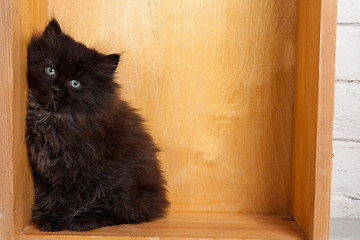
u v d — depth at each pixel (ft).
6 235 2.30
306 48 2.48
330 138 2.30
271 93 2.73
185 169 2.76
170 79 2.74
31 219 2.46
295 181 2.64
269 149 2.74
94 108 2.46
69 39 2.54
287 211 2.74
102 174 2.45
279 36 2.71
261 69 2.72
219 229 2.47
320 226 2.31
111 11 2.72
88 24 2.71
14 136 2.31
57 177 2.41
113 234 2.35
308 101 2.43
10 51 2.28
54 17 2.70
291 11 2.70
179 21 2.72
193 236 2.36
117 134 2.49
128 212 2.48
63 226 2.39
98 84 2.50
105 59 2.53
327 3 2.27
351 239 2.61
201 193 2.76
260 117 2.74
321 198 2.31
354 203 2.83
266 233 2.44
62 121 2.42
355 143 2.81
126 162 2.50
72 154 2.41
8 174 2.30
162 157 2.75
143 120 2.66
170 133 2.75
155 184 2.59
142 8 2.72
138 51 2.73
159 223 2.53
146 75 2.74
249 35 2.72
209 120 2.75
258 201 2.75
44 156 2.41
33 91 2.42
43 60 2.43
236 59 2.73
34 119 2.41
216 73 2.74
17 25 2.32
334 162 2.82
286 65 2.72
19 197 2.35
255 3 2.71
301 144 2.54
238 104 2.74
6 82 2.28
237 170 2.75
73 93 2.43
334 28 2.28
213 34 2.72
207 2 2.72
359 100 2.81
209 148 2.75
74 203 2.44
